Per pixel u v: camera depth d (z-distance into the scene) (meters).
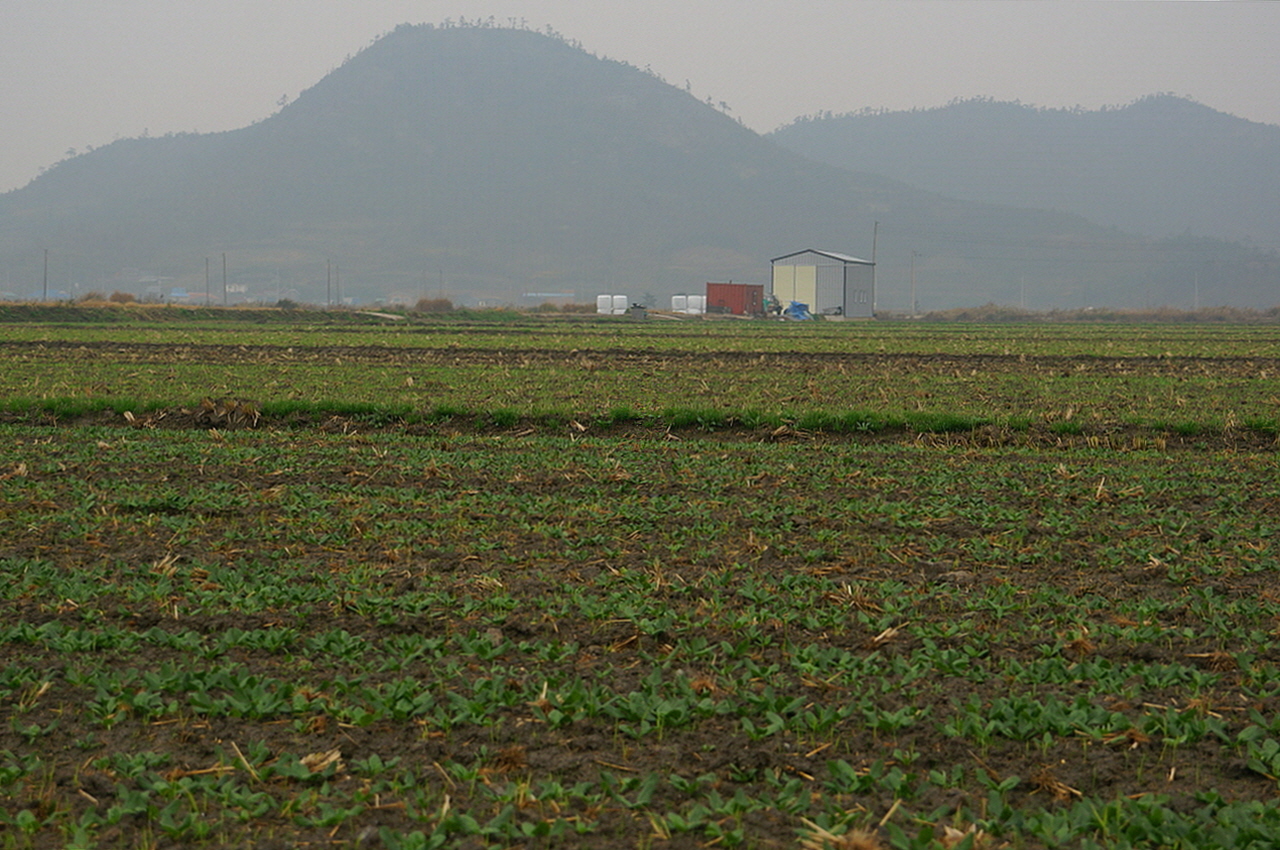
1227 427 38.34
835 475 30.03
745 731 13.04
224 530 23.25
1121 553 21.58
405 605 17.67
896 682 14.55
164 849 10.57
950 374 59.25
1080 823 10.84
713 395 47.97
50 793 11.59
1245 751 12.70
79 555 20.98
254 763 12.26
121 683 14.27
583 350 76.56
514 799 11.38
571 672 14.96
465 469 30.70
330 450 33.69
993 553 21.53
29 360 63.69
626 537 22.88
